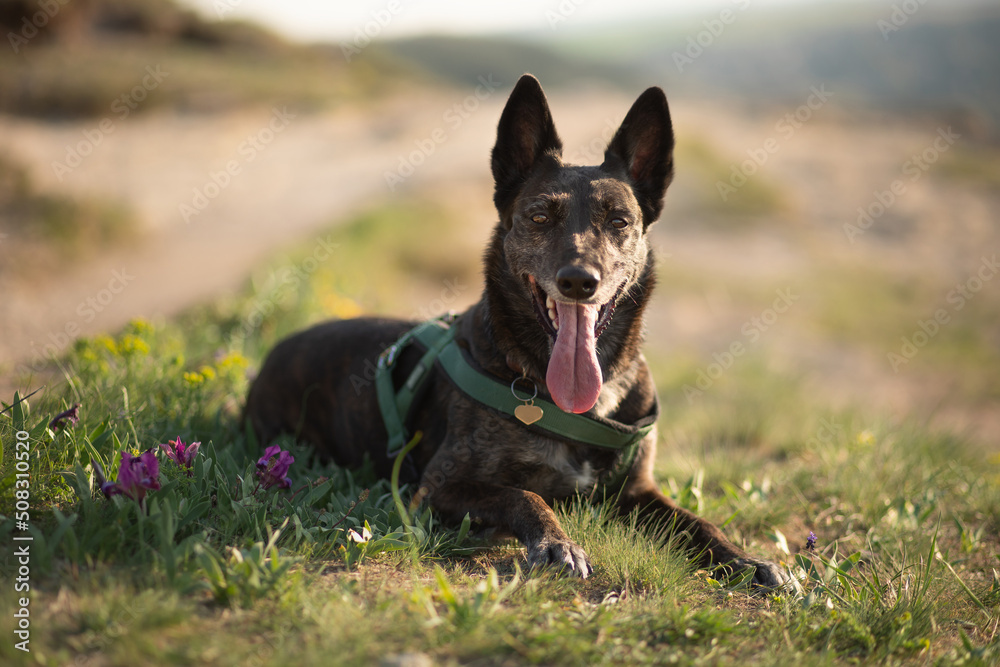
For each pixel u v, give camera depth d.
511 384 3.13
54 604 2.00
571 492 3.25
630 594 2.55
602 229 3.21
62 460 2.74
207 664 1.82
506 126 3.46
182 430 3.55
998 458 5.22
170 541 2.23
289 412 4.03
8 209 10.73
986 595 2.90
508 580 2.63
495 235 3.46
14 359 5.46
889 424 5.49
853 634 2.40
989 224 20.02
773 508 3.74
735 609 2.58
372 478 3.59
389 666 1.87
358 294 8.35
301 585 2.20
